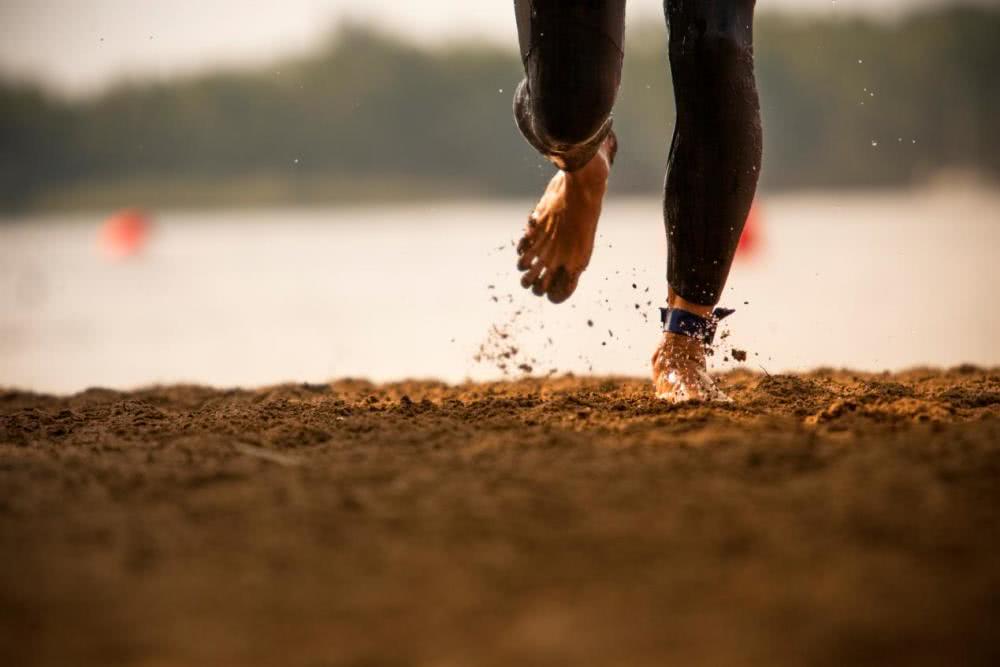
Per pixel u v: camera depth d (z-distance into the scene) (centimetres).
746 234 4250
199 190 14450
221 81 14700
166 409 1050
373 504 576
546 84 804
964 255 3869
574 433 744
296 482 625
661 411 824
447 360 1941
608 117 870
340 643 417
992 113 14525
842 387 964
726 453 651
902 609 427
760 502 555
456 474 629
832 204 9081
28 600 463
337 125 14688
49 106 14275
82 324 2727
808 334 2106
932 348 1919
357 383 1227
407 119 14712
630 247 4047
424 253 4997
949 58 14512
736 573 468
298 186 14588
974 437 669
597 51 797
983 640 403
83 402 1113
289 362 1998
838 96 14388
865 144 14400
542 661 397
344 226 8294
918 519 522
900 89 14500
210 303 3164
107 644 422
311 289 3500
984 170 14250
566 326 2306
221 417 890
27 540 536
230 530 543
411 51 14788
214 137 14600
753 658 393
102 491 620
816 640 405
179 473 654
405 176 14688
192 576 485
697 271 851
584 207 953
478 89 14688
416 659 403
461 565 487
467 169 14700
